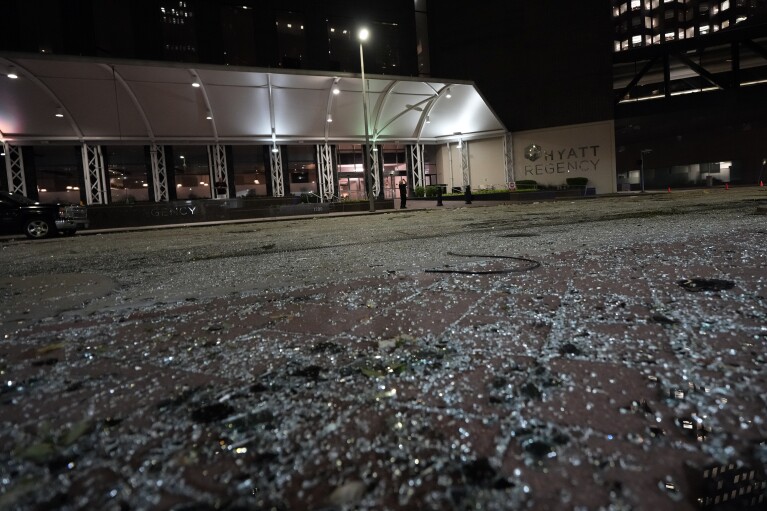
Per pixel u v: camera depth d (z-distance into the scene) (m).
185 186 30.88
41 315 3.13
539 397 1.42
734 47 35.19
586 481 1.00
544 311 2.45
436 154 40.38
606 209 13.59
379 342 2.08
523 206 21.05
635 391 1.42
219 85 25.33
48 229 15.54
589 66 35.03
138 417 1.42
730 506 0.89
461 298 2.89
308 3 35.38
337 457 1.15
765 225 6.31
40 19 28.00
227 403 1.50
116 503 0.99
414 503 0.95
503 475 1.03
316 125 31.75
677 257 3.97
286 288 3.64
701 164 49.66
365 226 12.60
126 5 29.91
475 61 39.03
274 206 23.12
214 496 1.00
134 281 4.57
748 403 1.31
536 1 36.28
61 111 24.88
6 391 1.68
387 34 38.84
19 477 1.11
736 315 2.17
